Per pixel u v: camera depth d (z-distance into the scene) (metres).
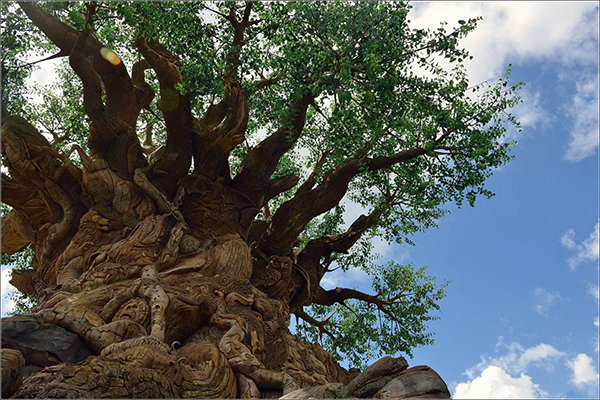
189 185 17.31
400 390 9.54
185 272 15.27
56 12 15.89
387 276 24.75
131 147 17.12
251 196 18.41
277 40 16.28
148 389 9.29
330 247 21.12
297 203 19.47
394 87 17.64
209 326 14.26
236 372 12.13
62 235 16.03
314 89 16.06
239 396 11.78
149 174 17.12
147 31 15.55
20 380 8.80
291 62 16.02
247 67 16.16
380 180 21.95
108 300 13.30
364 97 17.17
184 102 16.72
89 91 16.23
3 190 16.66
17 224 17.67
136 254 14.96
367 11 16.00
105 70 17.47
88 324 12.06
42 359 11.19
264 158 18.38
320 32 15.88
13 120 15.79
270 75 18.97
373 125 17.34
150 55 16.31
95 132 17.08
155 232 15.63
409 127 18.06
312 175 21.61
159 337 12.23
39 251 17.05
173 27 15.98
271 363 14.85
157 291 13.35
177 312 13.74
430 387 9.49
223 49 15.63
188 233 16.52
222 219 17.27
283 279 18.06
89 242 15.48
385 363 10.29
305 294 19.52
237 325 13.89
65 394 8.18
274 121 19.41
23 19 16.12
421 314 23.95
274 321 15.68
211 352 12.02
